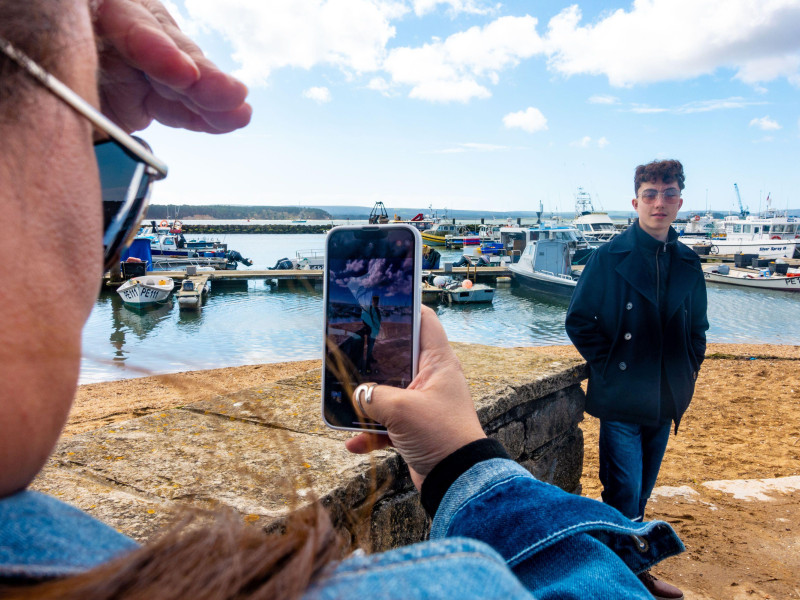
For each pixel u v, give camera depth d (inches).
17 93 11.9
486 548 14.9
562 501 28.4
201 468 63.2
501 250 1963.6
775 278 1256.2
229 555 12.4
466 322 926.4
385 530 69.4
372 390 34.1
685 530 143.6
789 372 365.1
